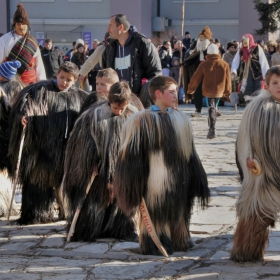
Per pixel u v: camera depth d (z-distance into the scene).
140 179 5.88
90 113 6.56
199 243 6.53
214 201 8.21
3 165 7.68
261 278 5.44
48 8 32.31
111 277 5.60
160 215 5.98
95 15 32.25
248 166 5.57
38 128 7.20
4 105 7.51
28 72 9.02
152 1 35.31
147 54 8.36
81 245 6.61
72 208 6.70
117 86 6.43
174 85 5.96
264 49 22.97
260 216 5.64
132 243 6.64
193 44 21.33
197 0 35.12
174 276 5.57
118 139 6.52
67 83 7.27
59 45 32.41
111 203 6.70
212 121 13.98
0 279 5.61
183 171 5.95
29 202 7.47
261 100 5.57
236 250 5.87
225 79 14.34
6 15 32.16
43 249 6.51
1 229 7.32
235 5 34.66
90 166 6.50
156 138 5.86
